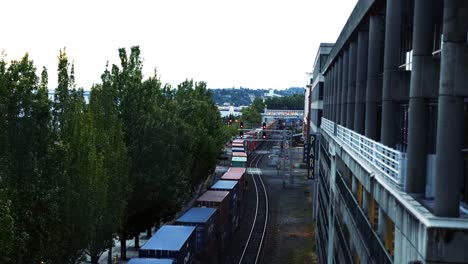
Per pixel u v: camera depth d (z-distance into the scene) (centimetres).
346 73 3303
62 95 2425
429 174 1286
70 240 2352
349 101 2942
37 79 2116
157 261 2495
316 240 4534
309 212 6119
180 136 4509
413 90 1299
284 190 7700
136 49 3869
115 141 3159
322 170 4444
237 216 5228
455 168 1041
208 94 7525
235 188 5034
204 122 6619
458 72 1034
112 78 3791
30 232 2019
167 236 2942
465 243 971
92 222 2498
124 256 3959
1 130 1977
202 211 3725
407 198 1216
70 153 2359
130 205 3741
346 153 2381
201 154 5784
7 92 1988
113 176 2969
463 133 1415
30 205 2011
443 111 1049
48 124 2188
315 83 6812
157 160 3778
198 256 3288
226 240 4388
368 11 2167
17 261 1898
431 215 1039
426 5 1278
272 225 5441
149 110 3844
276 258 4184
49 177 2128
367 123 2212
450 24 1034
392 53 1748
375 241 1578
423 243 1005
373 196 1573
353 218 2097
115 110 3369
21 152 2002
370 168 1664
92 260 2994
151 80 3919
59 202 2209
